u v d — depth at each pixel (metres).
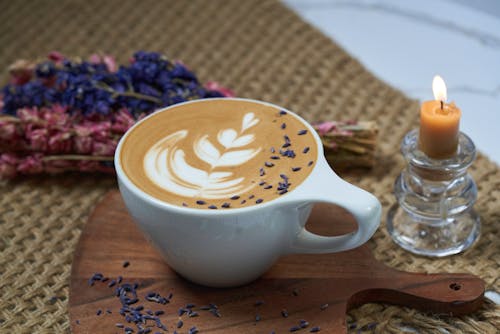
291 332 0.56
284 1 0.92
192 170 0.57
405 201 0.63
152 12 0.89
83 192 0.68
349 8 0.90
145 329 0.56
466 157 0.60
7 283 0.61
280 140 0.58
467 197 0.62
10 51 0.84
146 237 0.57
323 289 0.58
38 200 0.68
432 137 0.60
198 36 0.85
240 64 0.81
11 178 0.70
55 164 0.68
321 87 0.78
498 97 0.77
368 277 0.59
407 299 0.58
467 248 0.62
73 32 0.86
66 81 0.70
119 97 0.69
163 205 0.53
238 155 0.58
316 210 0.64
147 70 0.69
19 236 0.65
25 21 0.88
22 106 0.70
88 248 0.61
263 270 0.58
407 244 0.63
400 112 0.74
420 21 0.88
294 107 0.75
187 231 0.54
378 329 0.57
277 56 0.82
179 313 0.57
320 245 0.56
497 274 0.60
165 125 0.60
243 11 0.88
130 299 0.58
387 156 0.70
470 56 0.82
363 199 0.53
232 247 0.55
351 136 0.67
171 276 0.60
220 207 0.54
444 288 0.58
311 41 0.84
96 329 0.56
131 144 0.58
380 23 0.88
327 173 0.55
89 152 0.68
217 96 0.69
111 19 0.88
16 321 0.59
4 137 0.68
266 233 0.55
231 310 0.57
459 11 0.89
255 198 0.54
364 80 0.78
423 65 0.81
